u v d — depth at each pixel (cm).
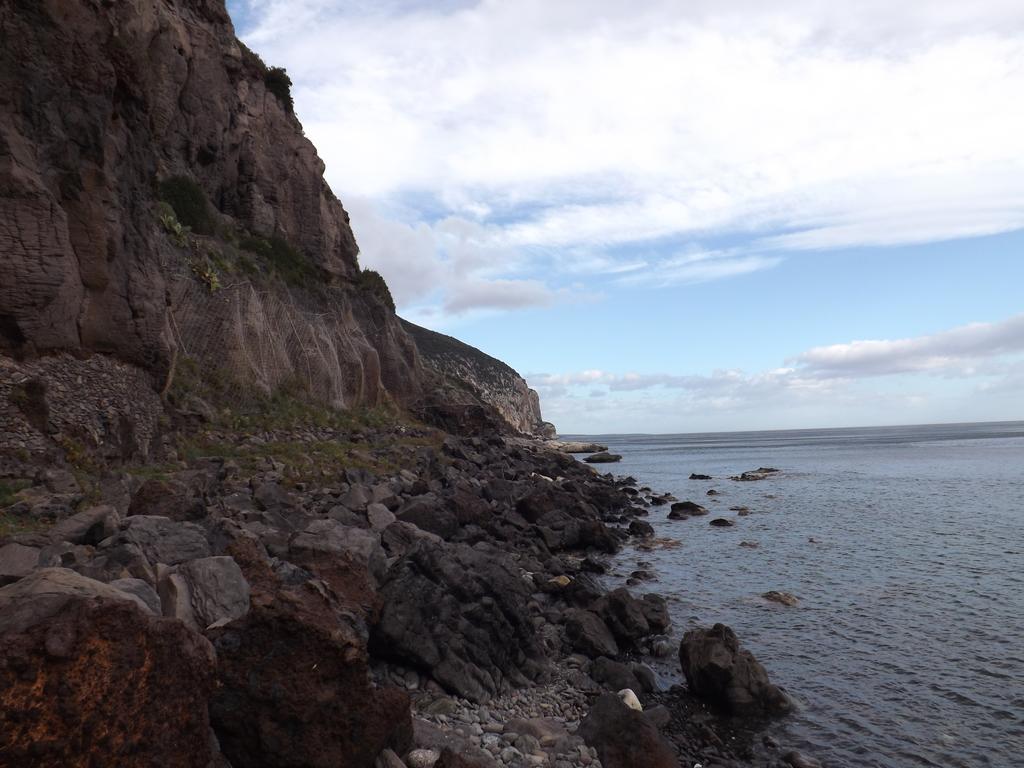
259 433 2744
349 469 2289
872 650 1370
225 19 4162
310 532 1275
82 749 426
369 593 1062
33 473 1270
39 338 1442
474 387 9344
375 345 5259
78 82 1634
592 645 1323
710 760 930
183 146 3694
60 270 1473
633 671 1220
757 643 1416
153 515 1109
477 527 2189
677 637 1452
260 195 4281
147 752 464
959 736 1003
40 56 1534
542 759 815
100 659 443
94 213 1653
